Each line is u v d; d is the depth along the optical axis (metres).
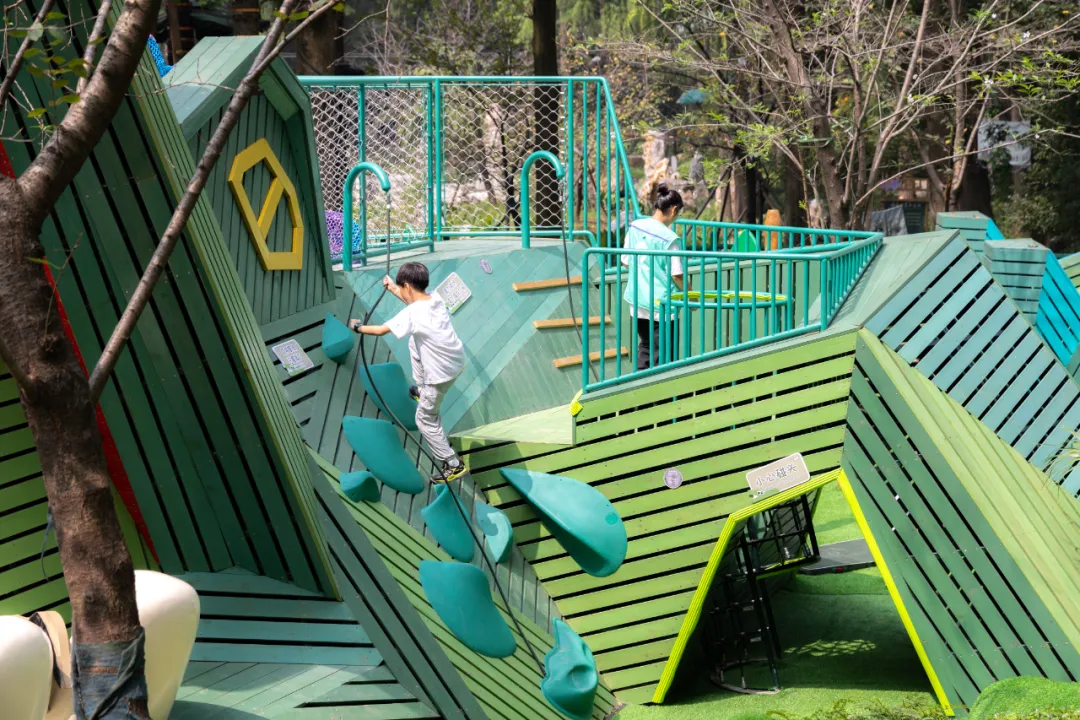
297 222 9.88
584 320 9.62
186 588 5.87
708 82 23.59
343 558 7.75
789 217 29.05
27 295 4.50
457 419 10.33
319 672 7.02
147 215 6.92
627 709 9.54
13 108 6.49
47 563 6.79
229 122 4.96
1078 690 8.36
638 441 9.55
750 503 9.34
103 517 4.67
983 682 8.89
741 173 25.56
